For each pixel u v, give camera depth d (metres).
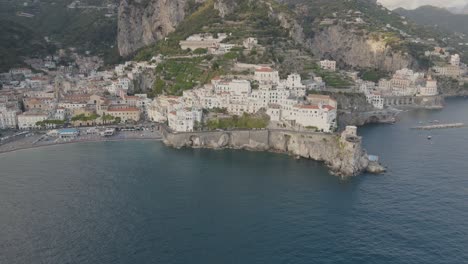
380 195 179.12
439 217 158.62
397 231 147.75
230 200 172.88
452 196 178.38
